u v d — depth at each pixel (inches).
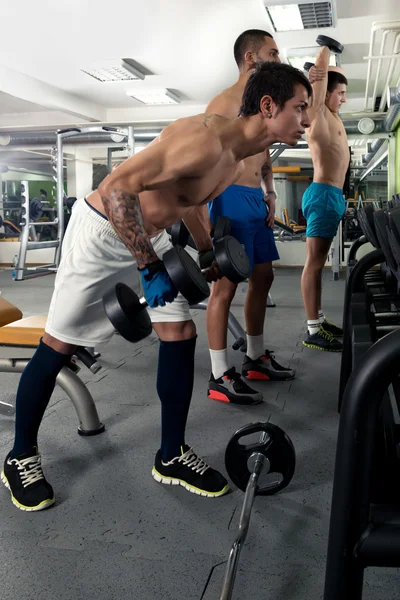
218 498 54.4
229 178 52.8
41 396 54.5
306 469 59.9
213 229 78.7
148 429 72.6
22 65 233.0
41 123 327.3
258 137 49.4
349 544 24.0
